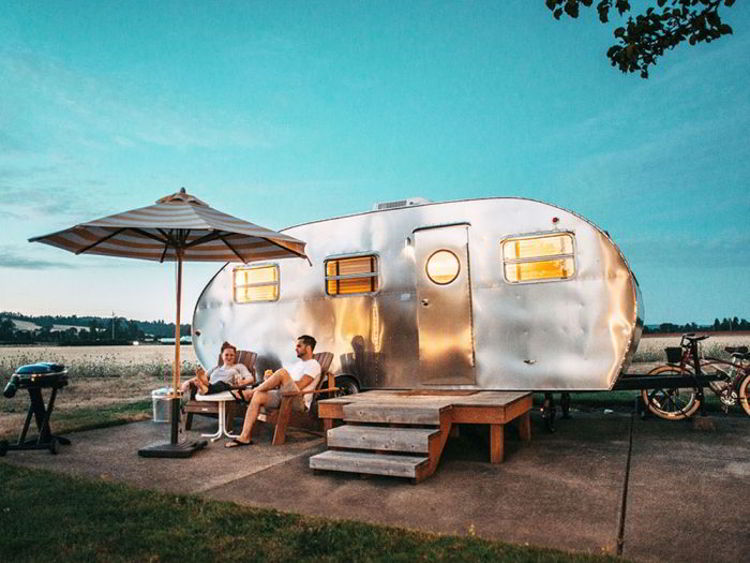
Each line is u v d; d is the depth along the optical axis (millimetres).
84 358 30203
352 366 7762
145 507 4023
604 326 6340
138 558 3205
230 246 7098
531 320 6688
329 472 5098
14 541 3408
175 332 6066
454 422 5551
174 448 5820
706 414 7547
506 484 4648
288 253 6992
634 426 7070
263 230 6047
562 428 7047
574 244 6555
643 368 13594
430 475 4953
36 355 35250
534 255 6746
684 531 3531
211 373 7566
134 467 5363
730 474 4766
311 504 4219
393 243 7645
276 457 5734
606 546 3322
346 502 4254
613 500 4156
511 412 5609
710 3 4699
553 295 6598
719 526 3596
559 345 6531
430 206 7445
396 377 7457
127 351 54844
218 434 6699
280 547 3328
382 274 7668
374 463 4789
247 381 7223
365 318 7738
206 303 9102
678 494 4258
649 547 3301
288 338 8312
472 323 6992
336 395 7543
